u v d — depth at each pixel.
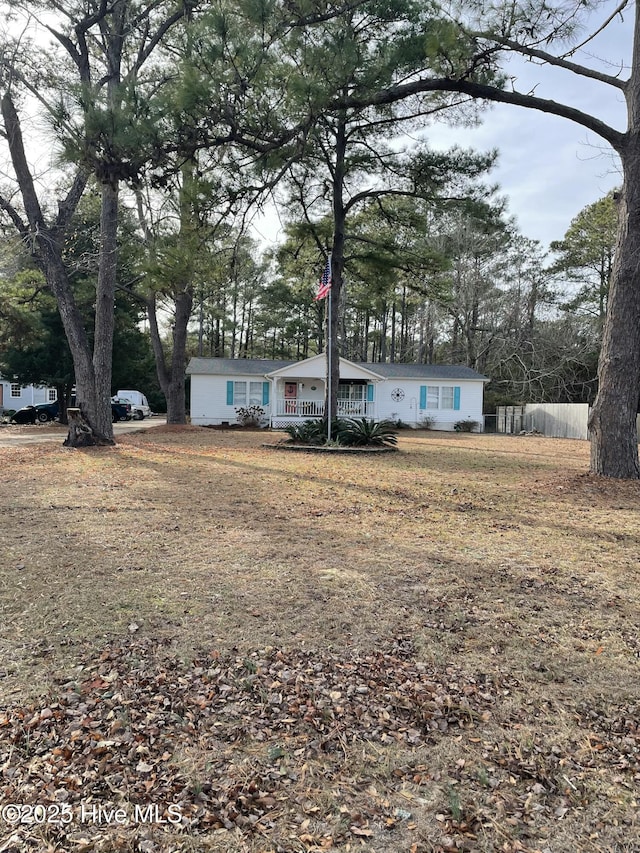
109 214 13.75
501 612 3.72
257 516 6.42
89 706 2.58
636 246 9.02
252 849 1.79
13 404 35.97
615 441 9.52
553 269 33.84
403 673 2.91
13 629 3.37
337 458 12.72
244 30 6.61
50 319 24.23
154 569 4.49
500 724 2.48
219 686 2.77
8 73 11.84
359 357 46.47
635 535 5.77
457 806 1.96
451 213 15.30
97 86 7.42
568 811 1.96
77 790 2.05
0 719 2.46
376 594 4.00
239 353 48.41
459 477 9.80
